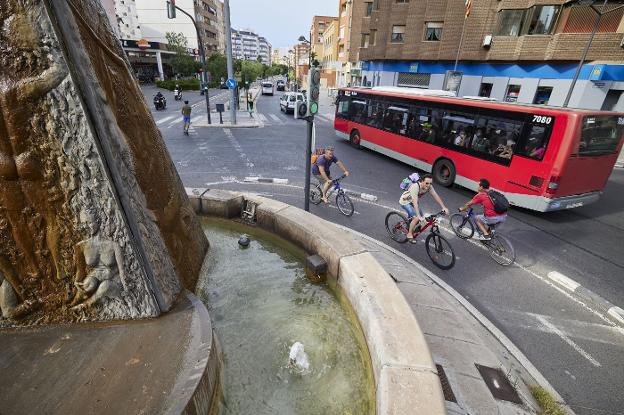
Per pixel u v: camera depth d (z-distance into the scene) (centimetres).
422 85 2573
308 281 467
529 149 805
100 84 305
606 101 1869
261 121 2253
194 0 6131
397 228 677
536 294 532
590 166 784
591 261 641
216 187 973
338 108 1698
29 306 303
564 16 1852
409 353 276
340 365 330
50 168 279
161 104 2650
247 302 416
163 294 331
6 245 285
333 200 905
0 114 261
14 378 253
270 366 322
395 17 2503
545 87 2025
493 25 2109
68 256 299
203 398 255
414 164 1189
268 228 570
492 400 323
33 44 257
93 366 263
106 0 3956
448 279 564
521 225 804
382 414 225
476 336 415
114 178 299
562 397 352
